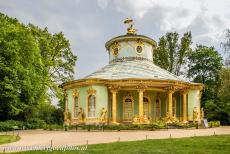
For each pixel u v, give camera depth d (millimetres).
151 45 58719
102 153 20812
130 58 55750
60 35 68000
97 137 31438
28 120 54719
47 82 60188
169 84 47438
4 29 48969
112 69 52094
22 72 49469
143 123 43938
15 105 49656
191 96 52375
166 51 82562
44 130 45625
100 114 46094
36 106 56750
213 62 78062
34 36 61375
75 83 48938
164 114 50562
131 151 21438
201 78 78812
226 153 20672
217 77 75000
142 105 46219
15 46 48250
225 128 44719
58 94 65438
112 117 46594
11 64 48250
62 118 71938
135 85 46656
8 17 55500
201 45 81438
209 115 64938
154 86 47750
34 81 52219
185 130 39469
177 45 82562
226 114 63094
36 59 53812
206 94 76500
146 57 56781
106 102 47094
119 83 46656
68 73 68812
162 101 51000
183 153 20766
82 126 42500
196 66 79625
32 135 35969
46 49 63031
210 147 22922
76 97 49812
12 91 47719
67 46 68500
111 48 58250
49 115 69438
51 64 62469
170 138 28375
